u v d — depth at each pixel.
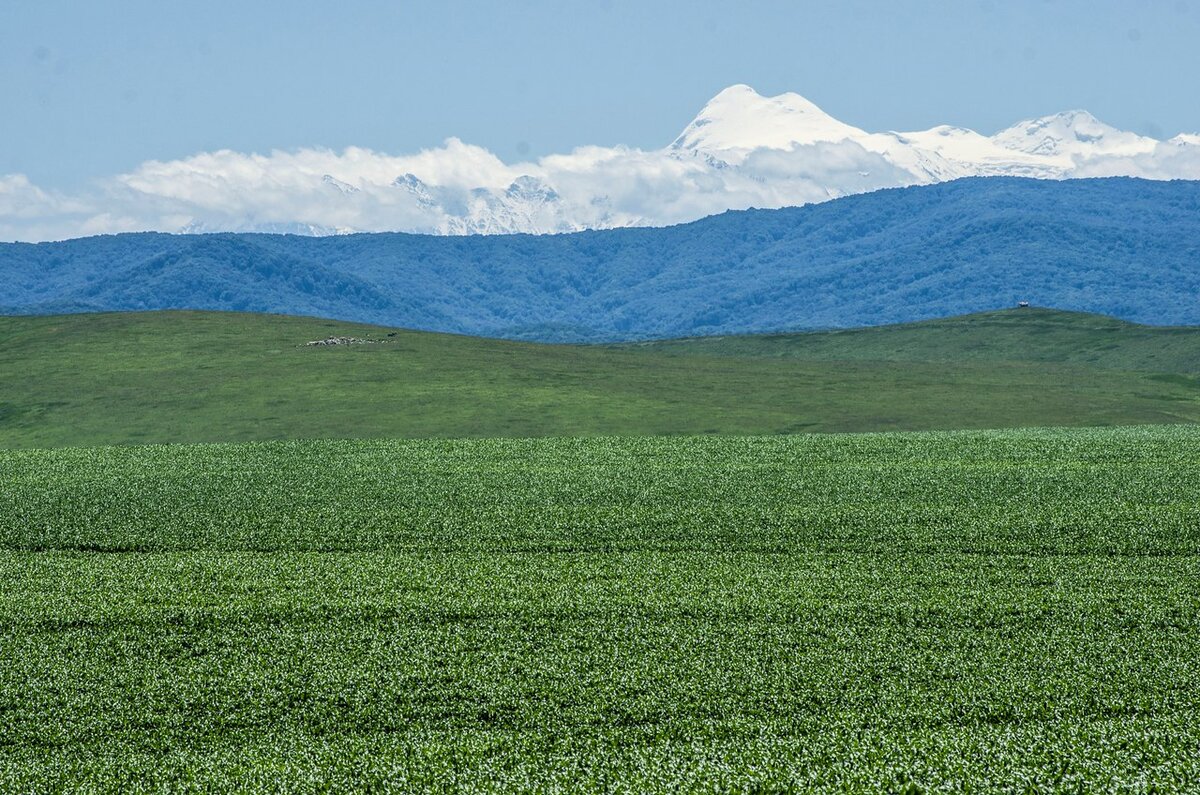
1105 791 54.47
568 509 123.19
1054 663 73.31
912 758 58.22
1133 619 81.94
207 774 58.91
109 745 64.12
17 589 92.88
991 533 109.31
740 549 105.44
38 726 66.44
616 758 59.88
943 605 85.75
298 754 61.47
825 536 109.62
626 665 74.31
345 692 70.75
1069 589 89.69
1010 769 56.50
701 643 78.19
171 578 96.25
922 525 113.25
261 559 102.62
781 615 84.00
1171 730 61.56
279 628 82.81
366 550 106.25
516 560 101.94
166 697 70.31
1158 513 115.88
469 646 78.62
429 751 61.34
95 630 82.50
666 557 102.50
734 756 59.19
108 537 111.62
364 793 56.84
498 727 65.62
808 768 57.59
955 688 69.25
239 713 68.19
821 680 71.12
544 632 81.25
